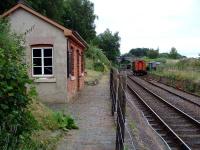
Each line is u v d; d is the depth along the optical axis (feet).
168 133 50.65
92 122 48.96
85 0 254.88
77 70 90.33
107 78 171.22
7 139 21.36
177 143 44.98
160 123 57.57
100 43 348.79
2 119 21.94
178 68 186.70
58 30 69.21
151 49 536.83
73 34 71.92
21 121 23.68
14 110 22.62
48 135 36.55
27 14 69.05
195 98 99.45
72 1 248.93
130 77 226.99
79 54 94.22
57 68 69.46
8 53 26.16
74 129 43.80
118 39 354.33
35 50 69.77
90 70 196.95
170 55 487.61
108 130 43.70
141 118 59.16
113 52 350.02
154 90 124.77
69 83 72.13
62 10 188.14
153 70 272.92
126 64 347.36
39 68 69.82
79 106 65.57
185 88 129.70
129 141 39.24
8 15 69.10
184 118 63.72
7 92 22.02
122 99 29.04
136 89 126.62
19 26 69.10
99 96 84.84
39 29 69.21
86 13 253.85
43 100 69.56
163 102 85.81
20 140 24.12
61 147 34.76
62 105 66.64
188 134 50.93
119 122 30.86
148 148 39.01
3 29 41.14
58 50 69.31
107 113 57.26
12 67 22.79
